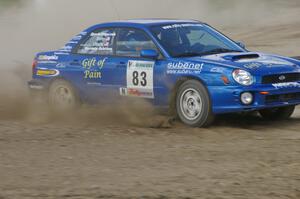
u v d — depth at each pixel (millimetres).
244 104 17406
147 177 12820
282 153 14727
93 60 20531
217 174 12977
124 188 12039
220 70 17688
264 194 11633
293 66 18391
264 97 17453
